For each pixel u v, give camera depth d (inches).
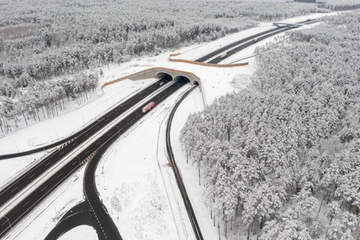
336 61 5831.7
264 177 3065.9
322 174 2999.5
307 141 3636.8
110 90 6328.7
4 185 3624.5
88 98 5935.0
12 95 5787.4
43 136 4633.4
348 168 2930.6
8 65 6673.2
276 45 7460.6
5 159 4104.3
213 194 2881.4
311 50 6737.2
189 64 7401.6
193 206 3248.0
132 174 3764.8
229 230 2891.2
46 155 4192.9
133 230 2965.1
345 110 4372.5
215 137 4001.0
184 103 5693.9
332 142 3494.1
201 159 3476.9
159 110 5487.2
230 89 5846.5
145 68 7258.9
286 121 3900.1
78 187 3560.5
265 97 4527.6
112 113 5408.5
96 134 4719.5
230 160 3117.6
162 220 3083.2
